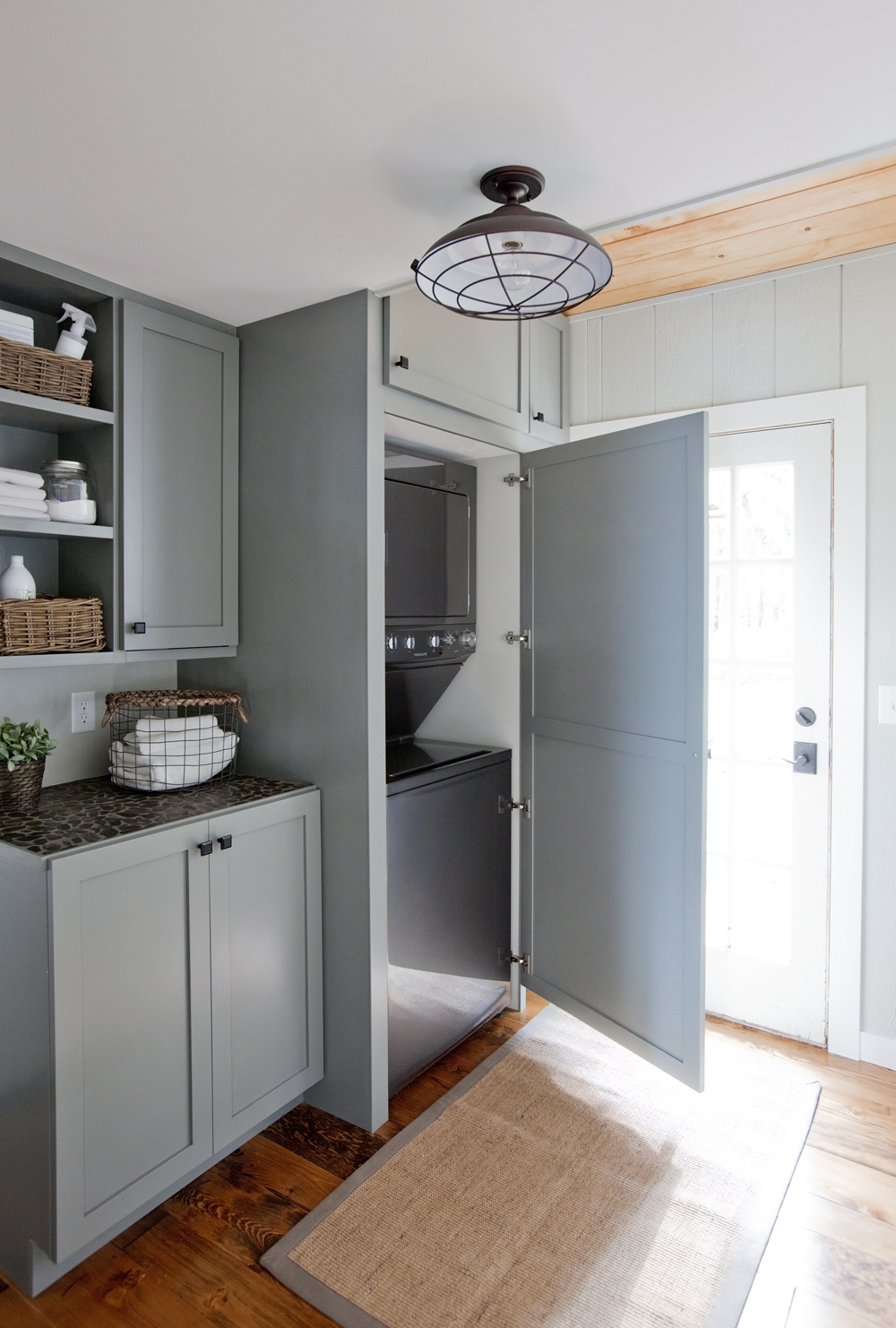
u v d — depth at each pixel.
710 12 0.97
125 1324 1.51
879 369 2.32
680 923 2.09
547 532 2.47
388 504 2.26
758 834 2.57
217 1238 1.70
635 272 2.46
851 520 2.36
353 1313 1.52
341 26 0.99
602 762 2.33
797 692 2.48
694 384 2.62
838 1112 2.15
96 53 1.05
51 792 2.01
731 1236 1.71
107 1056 1.60
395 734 2.68
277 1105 2.00
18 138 1.26
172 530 2.02
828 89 1.12
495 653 2.66
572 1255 1.66
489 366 2.39
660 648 2.12
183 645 2.07
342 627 2.02
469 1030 2.50
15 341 1.70
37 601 1.76
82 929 1.55
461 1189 1.84
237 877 1.87
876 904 2.38
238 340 2.18
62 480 1.84
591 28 1.00
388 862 2.11
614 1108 2.16
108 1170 1.61
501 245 1.33
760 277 2.49
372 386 1.94
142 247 1.67
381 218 1.53
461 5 0.96
